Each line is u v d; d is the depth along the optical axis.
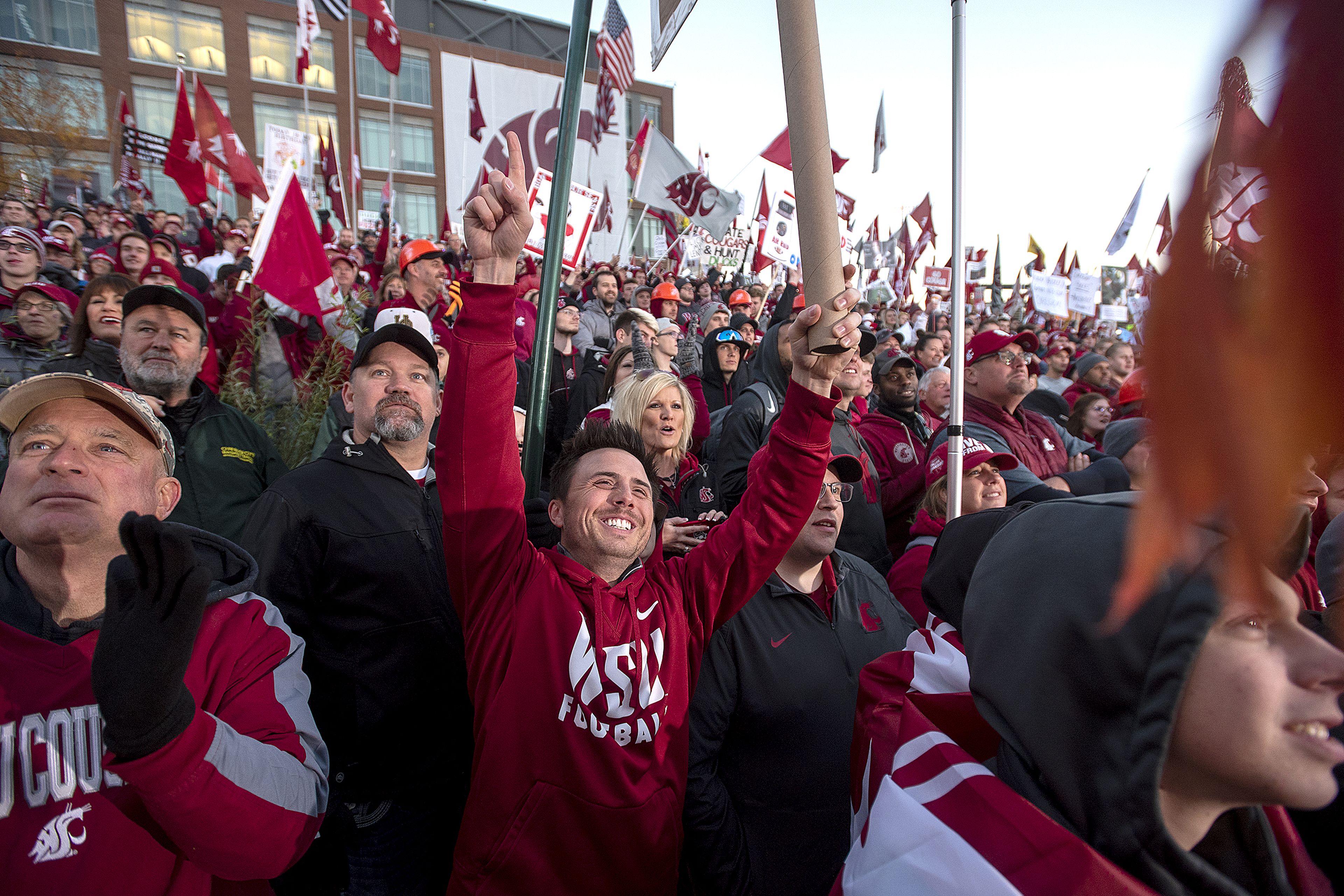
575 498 1.90
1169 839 0.75
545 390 2.32
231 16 27.50
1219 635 0.76
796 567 2.24
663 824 1.69
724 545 1.92
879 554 3.31
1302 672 0.75
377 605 2.25
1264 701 0.74
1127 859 0.78
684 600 1.88
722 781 2.12
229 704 1.39
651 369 3.38
